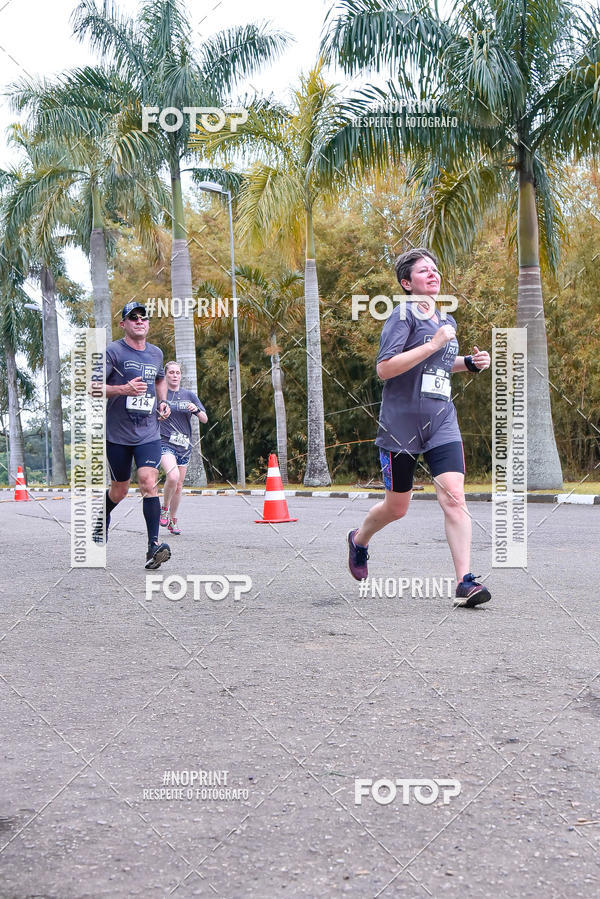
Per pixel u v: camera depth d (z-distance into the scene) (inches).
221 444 827.4
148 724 84.1
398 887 52.5
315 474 530.3
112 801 66.0
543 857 56.1
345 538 262.2
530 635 122.2
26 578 189.2
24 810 64.7
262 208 421.4
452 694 92.7
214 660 110.0
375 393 643.5
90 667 107.4
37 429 1242.6
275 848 57.9
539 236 511.5
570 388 656.4
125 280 779.4
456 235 460.1
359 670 103.7
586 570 187.5
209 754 75.5
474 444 679.7
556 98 448.1
